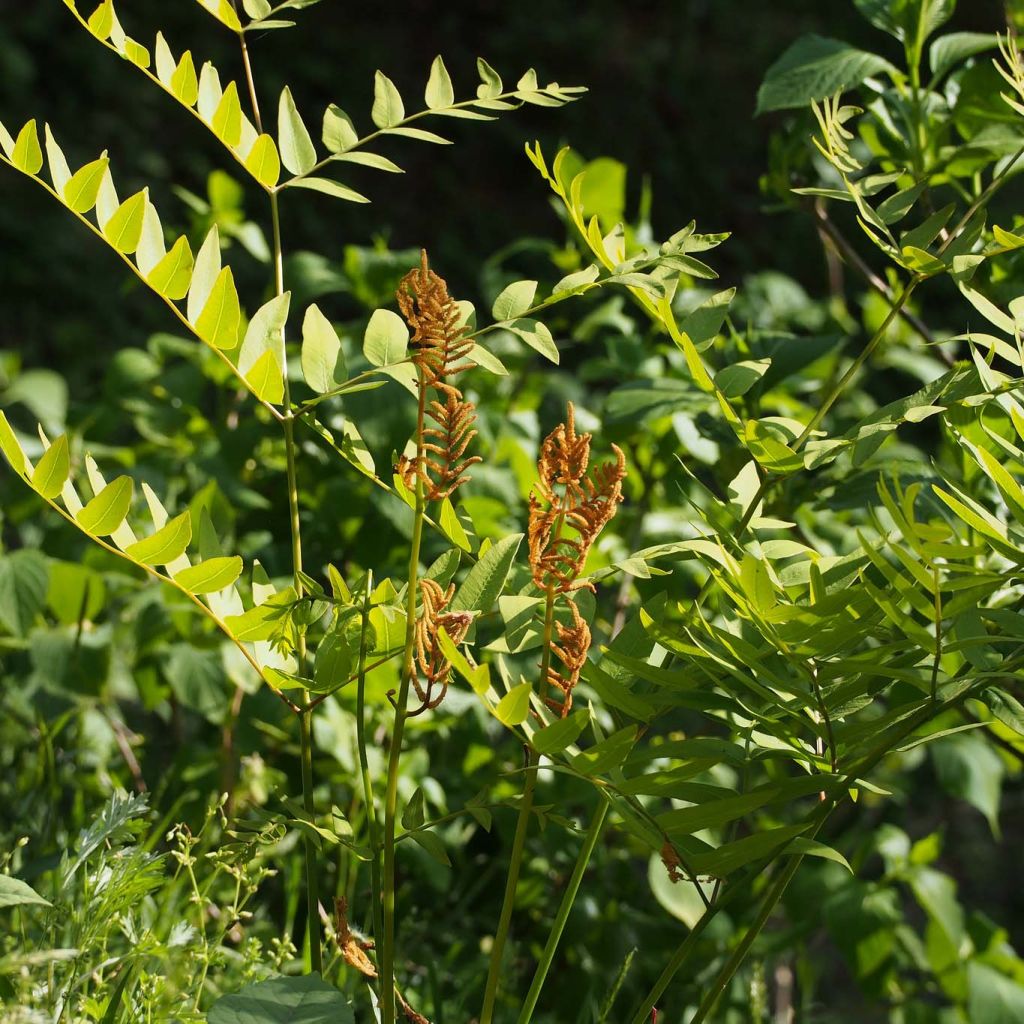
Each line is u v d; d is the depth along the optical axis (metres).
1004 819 4.67
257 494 2.61
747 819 2.60
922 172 2.35
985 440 2.18
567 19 10.09
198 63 8.98
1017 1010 2.45
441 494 1.98
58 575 2.48
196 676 2.46
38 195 7.62
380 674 2.33
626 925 2.50
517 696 1.90
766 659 2.09
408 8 10.00
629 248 2.59
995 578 1.92
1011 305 2.03
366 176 8.68
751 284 2.80
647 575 1.99
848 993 3.37
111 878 2.05
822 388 2.79
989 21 4.51
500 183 9.06
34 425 4.64
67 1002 2.01
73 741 2.58
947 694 1.99
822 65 2.32
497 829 2.50
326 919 2.14
